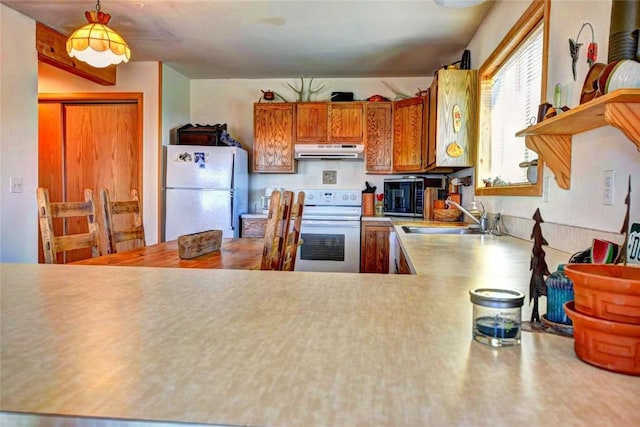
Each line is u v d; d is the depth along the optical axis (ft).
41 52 10.42
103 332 2.23
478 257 5.40
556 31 6.06
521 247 6.41
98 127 14.57
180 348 1.99
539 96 7.29
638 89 3.14
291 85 15.84
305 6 9.46
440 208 12.25
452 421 1.37
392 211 14.89
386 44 11.88
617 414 1.41
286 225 7.58
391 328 2.33
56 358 1.87
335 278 3.78
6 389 1.57
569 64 5.63
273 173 15.84
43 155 14.70
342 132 14.67
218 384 1.61
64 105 14.66
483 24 10.18
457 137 10.58
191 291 3.22
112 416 1.39
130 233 8.73
